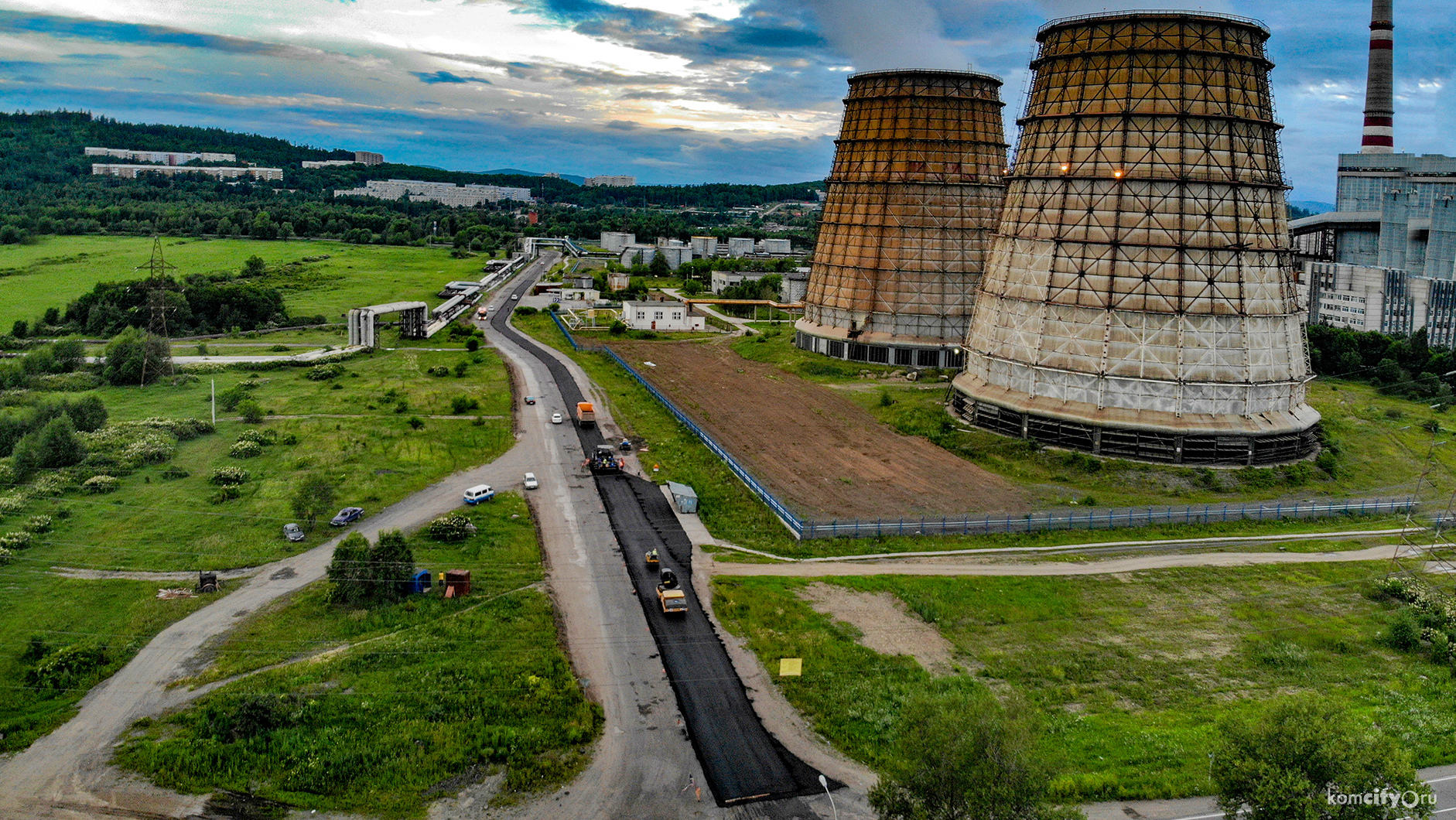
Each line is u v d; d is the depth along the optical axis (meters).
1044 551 82.75
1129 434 106.38
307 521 84.31
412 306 181.75
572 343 182.62
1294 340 110.12
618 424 123.25
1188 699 59.56
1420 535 88.50
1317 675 62.84
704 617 68.81
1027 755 43.31
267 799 48.59
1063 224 110.06
